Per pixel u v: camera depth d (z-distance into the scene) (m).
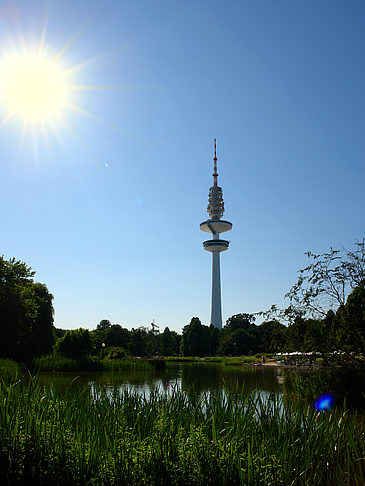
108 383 30.03
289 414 8.97
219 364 80.12
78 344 58.81
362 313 18.31
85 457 6.97
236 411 9.00
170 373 47.16
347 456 7.93
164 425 7.43
